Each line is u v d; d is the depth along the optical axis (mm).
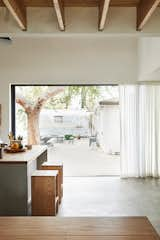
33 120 7277
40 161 5301
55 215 3855
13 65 6383
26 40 6387
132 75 6391
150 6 2342
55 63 6398
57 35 3010
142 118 6383
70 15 2920
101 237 1780
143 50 5773
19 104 6973
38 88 7285
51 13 2910
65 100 7551
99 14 2770
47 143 7539
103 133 8430
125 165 6367
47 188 3785
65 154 7875
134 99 6395
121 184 5773
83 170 7074
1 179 3609
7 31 2900
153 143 6402
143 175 6395
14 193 3613
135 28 2928
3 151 4422
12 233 1840
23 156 3920
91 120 8062
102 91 7711
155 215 3936
